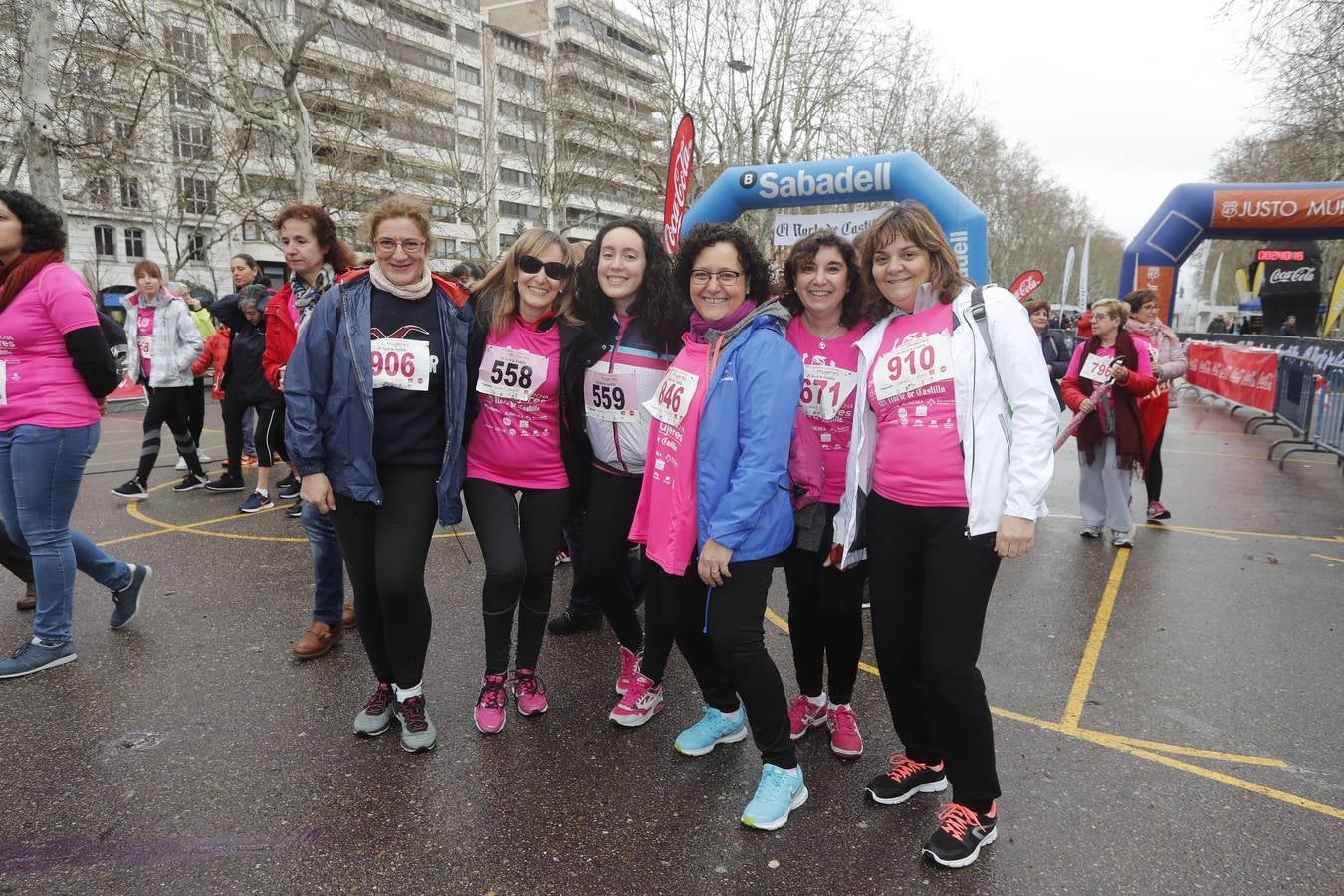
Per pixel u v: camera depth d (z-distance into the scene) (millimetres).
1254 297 29531
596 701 3438
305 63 17594
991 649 4055
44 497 3455
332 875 2314
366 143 22781
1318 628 4340
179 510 6605
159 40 15562
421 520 2957
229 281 40688
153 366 6867
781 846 2473
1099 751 3051
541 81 28469
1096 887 2283
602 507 3170
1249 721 3295
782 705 2617
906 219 2471
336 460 2895
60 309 3354
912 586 2516
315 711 3273
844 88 22359
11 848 2404
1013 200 50188
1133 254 14359
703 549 2523
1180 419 13648
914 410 2424
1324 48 13125
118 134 19141
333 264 4215
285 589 4680
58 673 3564
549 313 3115
